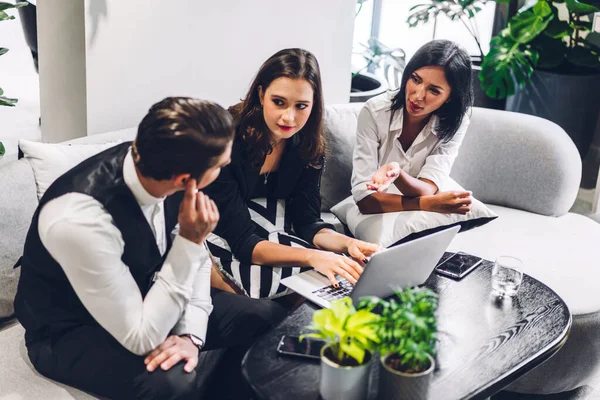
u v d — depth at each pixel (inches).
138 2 99.2
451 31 175.6
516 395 93.8
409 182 98.8
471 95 98.0
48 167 81.8
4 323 81.3
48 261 66.3
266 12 111.0
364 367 57.4
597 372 91.6
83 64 101.0
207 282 75.1
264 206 92.6
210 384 75.3
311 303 74.6
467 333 70.5
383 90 147.3
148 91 104.5
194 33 105.4
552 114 159.6
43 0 101.3
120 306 64.0
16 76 194.5
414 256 72.6
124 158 65.7
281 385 61.3
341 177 108.7
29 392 68.7
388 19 174.1
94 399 68.4
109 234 63.0
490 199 117.3
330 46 119.7
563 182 112.7
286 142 91.0
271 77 83.1
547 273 95.5
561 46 159.2
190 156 60.5
